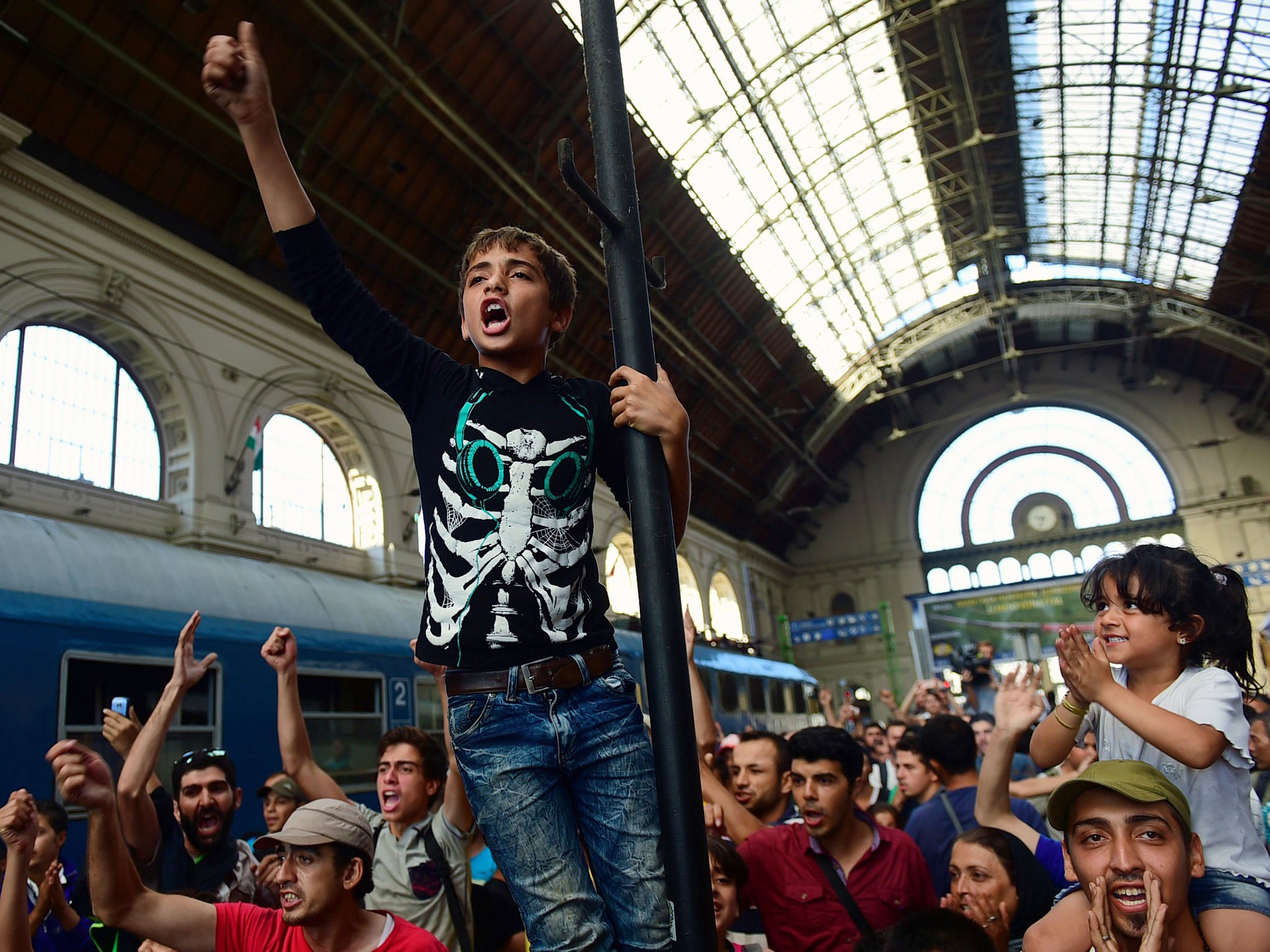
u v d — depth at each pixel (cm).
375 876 433
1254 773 404
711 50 2375
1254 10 2462
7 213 1380
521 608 173
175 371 1605
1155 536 4269
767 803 514
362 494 2003
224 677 981
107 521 1465
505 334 190
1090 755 591
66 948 405
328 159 1883
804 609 4719
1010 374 4606
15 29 1385
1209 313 3678
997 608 4369
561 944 160
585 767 174
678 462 183
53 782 791
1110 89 2898
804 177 2948
